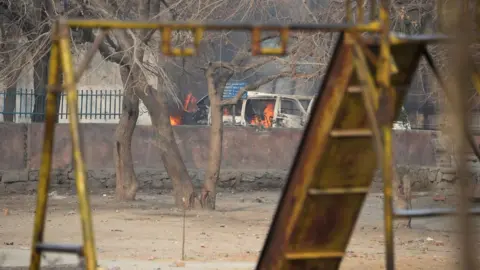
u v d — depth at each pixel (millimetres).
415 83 67562
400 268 32312
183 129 76250
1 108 92562
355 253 36781
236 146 77438
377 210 58969
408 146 77312
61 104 79562
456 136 8625
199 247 38344
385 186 12992
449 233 44812
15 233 42969
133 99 62469
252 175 76750
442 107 14758
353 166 14938
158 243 39625
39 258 14734
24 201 63906
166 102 58406
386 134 13156
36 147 74000
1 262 31500
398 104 15266
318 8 61312
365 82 13641
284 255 15602
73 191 71500
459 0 8969
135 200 64062
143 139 76125
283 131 77875
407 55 14711
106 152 75562
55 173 73875
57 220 49156
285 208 15688
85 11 57656
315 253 15656
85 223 12961
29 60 56375
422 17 55875
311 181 14930
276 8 62062
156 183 75312
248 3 58406
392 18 53781
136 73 53781
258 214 55219
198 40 13758
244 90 58219
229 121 88312
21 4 62688
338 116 14461
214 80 58125
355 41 13898
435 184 72750
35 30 61406
